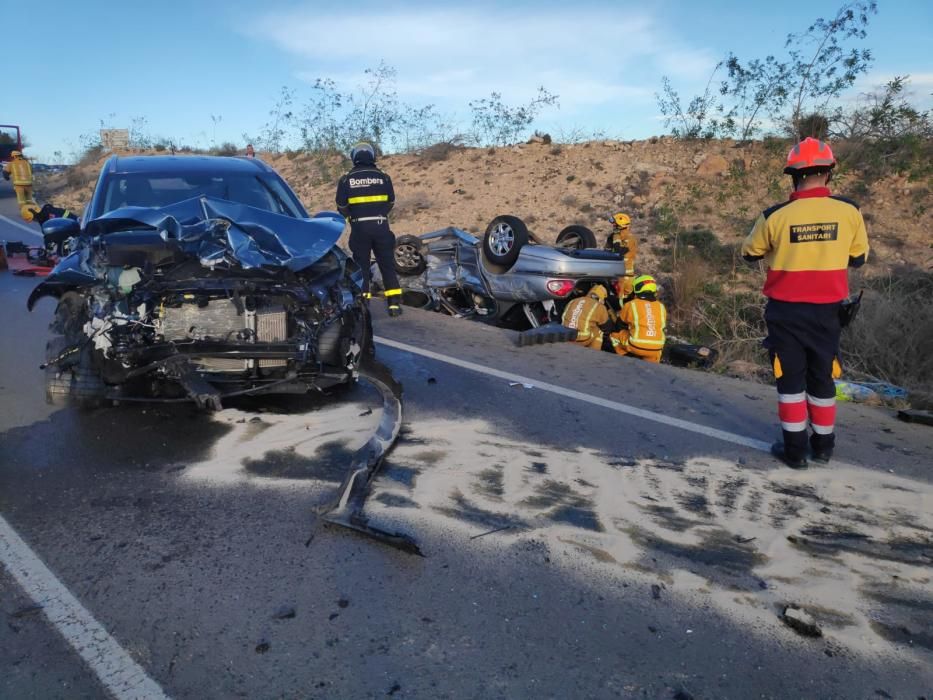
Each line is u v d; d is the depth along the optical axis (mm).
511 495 3873
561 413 5316
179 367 4297
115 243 4367
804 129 13398
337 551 3275
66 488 3803
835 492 4148
